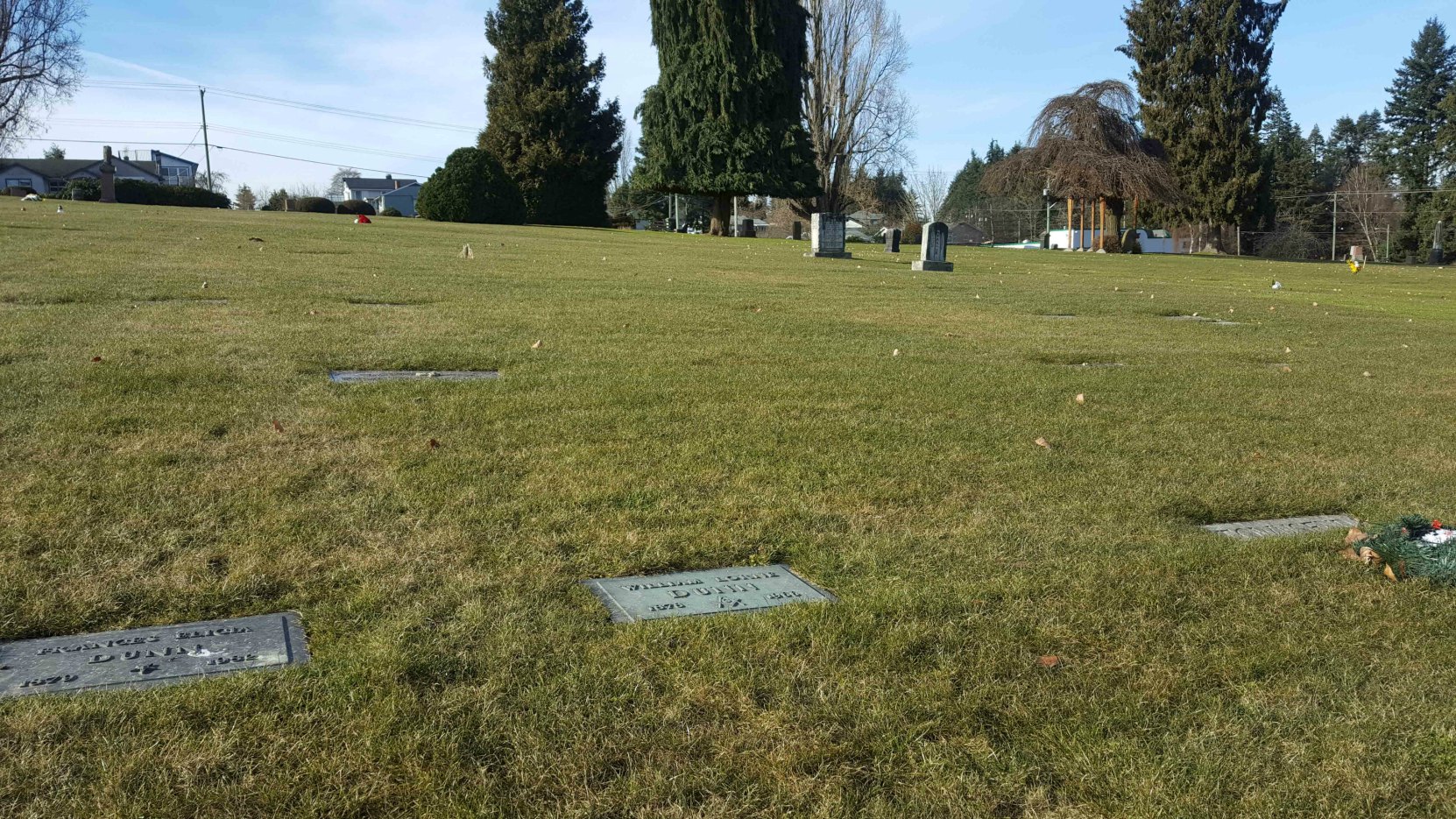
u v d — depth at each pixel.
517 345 8.36
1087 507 4.62
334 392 6.13
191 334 7.98
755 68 42.62
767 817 2.27
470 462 4.84
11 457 4.50
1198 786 2.42
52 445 4.70
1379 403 7.73
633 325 10.08
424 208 41.72
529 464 4.85
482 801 2.27
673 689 2.77
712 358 8.27
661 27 43.72
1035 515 4.46
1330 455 5.92
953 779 2.42
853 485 4.78
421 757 2.42
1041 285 20.31
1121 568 3.81
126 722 2.50
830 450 5.42
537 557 3.69
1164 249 72.50
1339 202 75.31
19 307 9.03
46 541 3.58
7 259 13.21
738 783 2.38
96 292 10.22
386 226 32.25
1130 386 7.92
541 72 50.44
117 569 3.39
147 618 3.10
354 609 3.19
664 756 2.47
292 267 14.76
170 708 2.56
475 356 7.70
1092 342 10.75
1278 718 2.75
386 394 6.17
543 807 2.27
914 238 70.56
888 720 2.66
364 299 11.16
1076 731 2.65
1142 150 46.28
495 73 51.28
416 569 3.52
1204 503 4.79
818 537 4.05
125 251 15.77
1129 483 5.08
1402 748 2.61
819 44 52.31
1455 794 2.43
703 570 3.73
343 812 2.21
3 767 2.29
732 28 42.44
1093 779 2.44
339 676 2.75
